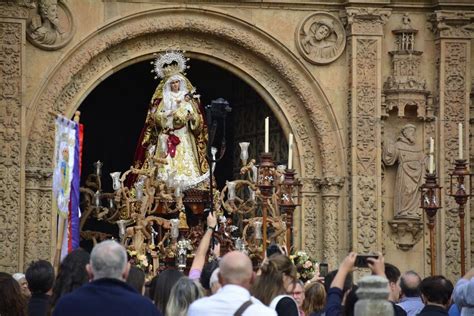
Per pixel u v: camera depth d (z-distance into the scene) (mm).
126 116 75625
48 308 28641
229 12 62344
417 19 63938
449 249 63375
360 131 62594
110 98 75250
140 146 63000
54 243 59969
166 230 61031
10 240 58531
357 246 62406
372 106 62688
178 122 61719
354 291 28734
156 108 62406
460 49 63562
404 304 36188
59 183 43406
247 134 68125
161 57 62312
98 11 60844
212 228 33188
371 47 62844
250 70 63312
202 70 73062
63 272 28750
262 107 66250
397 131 63875
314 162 63500
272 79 63500
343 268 28812
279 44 62750
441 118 63281
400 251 63875
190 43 62688
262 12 62750
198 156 62312
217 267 31484
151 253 56156
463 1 63281
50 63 60031
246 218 63625
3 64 58812
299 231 63281
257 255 56500
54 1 59781
